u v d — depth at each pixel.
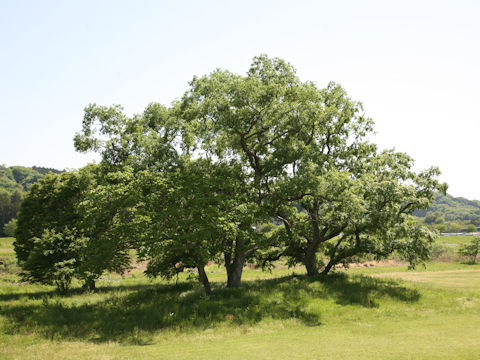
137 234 21.38
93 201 20.55
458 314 19.30
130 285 35.34
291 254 30.48
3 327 17.92
